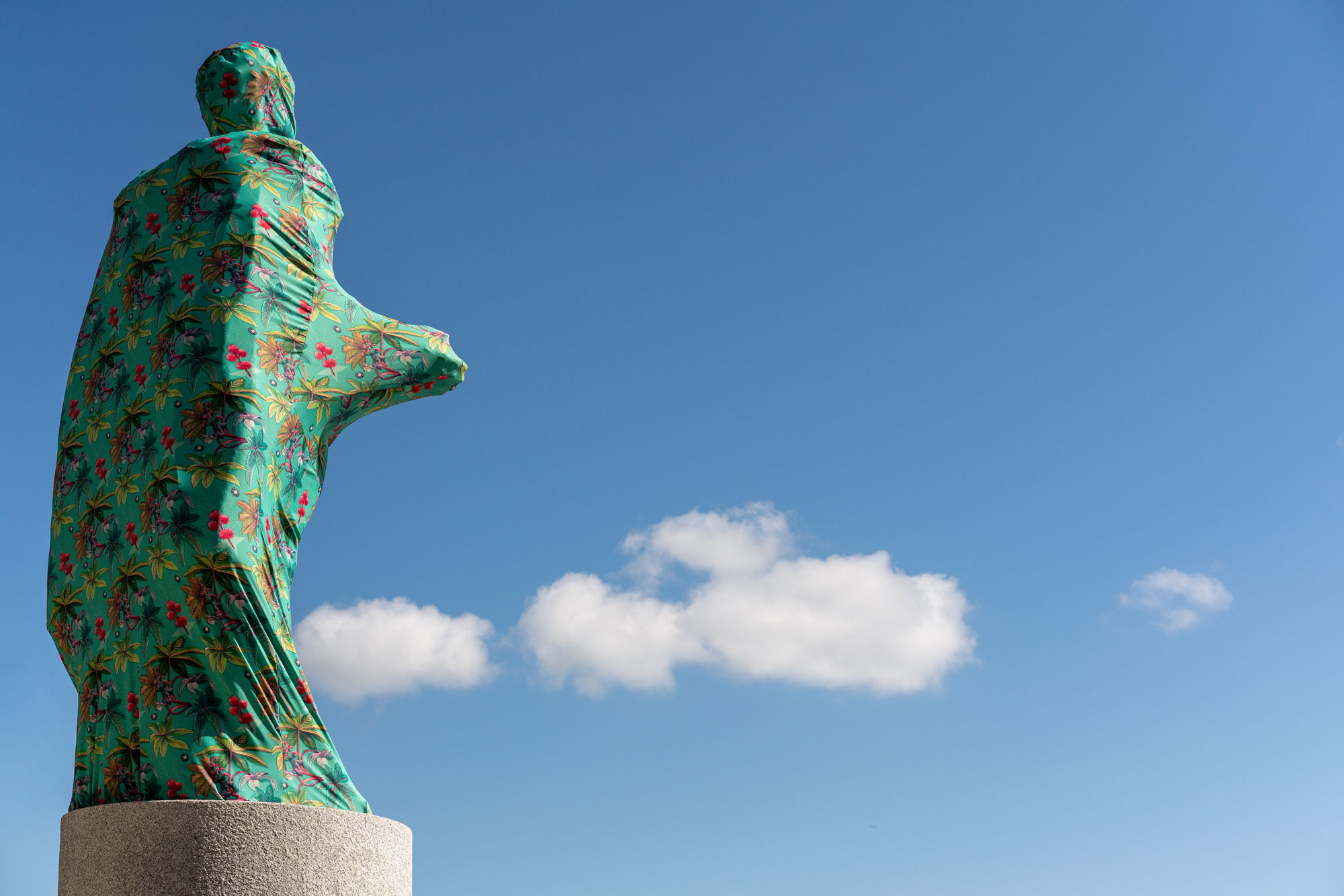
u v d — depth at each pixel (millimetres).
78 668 10227
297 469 10328
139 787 9320
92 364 10789
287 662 9641
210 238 10297
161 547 9539
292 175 10734
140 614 9617
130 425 10148
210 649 9367
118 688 9672
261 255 10266
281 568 9969
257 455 9773
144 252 10617
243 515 9586
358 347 10766
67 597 10414
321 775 9562
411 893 10008
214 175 10516
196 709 9320
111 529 10086
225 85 11336
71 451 10719
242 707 9352
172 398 9828
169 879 8625
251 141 10680
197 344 9938
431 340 11141
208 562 9406
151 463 9812
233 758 9242
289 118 11812
